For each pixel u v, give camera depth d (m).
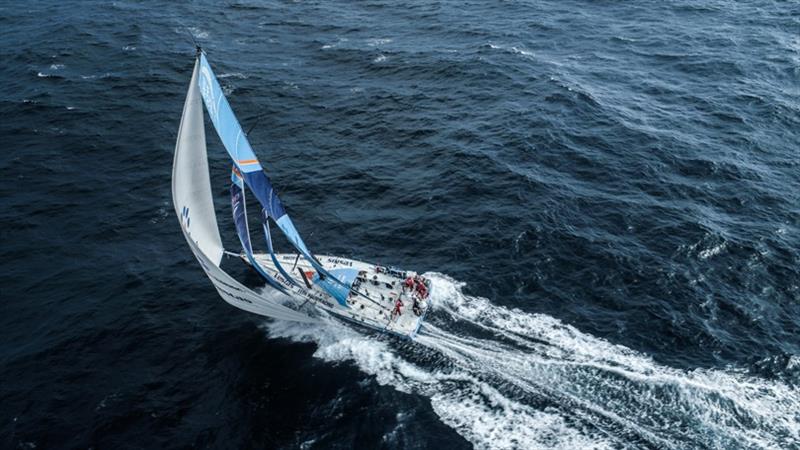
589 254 52.81
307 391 42.09
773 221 56.94
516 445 38.25
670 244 53.94
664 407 40.34
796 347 44.72
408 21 98.50
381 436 39.09
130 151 66.62
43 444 38.62
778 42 90.00
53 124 70.38
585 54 87.44
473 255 53.03
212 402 41.47
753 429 38.91
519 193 59.75
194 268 52.69
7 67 81.88
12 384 42.31
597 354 44.06
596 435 38.69
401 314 46.88
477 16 100.00
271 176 63.47
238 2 104.38
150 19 97.00
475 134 69.00
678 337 45.47
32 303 48.84
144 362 44.22
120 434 39.34
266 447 38.66
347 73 83.25
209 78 40.22
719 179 62.38
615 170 63.25
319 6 104.19
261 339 46.03
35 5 100.81
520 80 79.75
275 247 54.91
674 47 89.25
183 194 42.72
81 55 85.19
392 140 69.12
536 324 46.53
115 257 53.53
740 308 47.91
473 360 43.81
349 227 56.94
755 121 72.19
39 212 57.97
